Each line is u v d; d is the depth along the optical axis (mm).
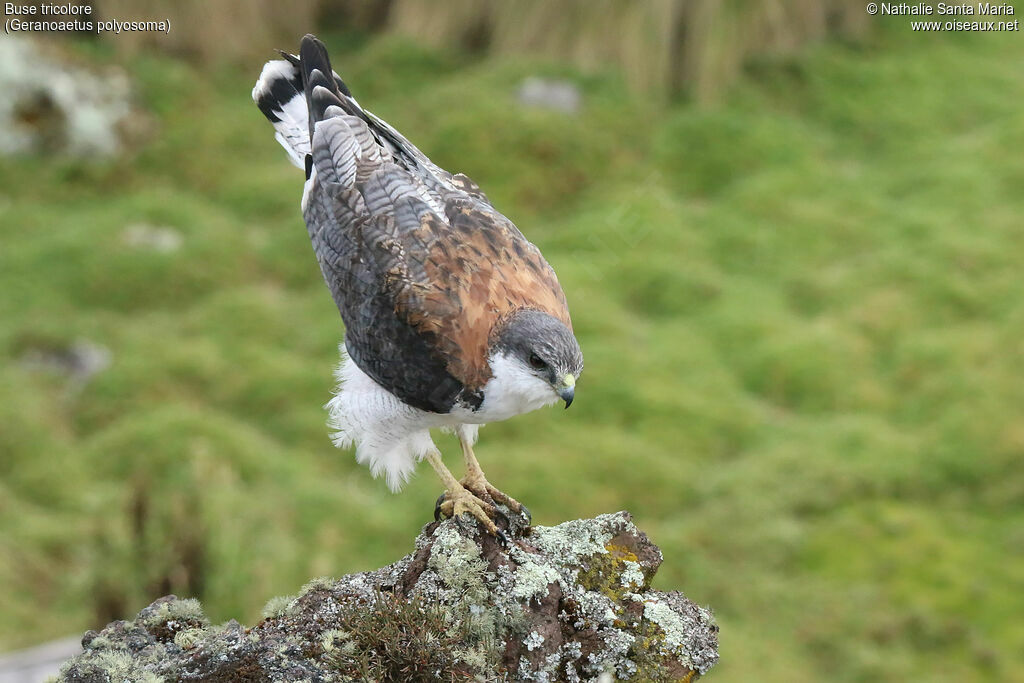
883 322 16281
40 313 16094
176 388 14969
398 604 5676
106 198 18859
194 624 6098
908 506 13383
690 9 20406
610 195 18516
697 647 5992
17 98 19078
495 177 18688
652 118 20000
